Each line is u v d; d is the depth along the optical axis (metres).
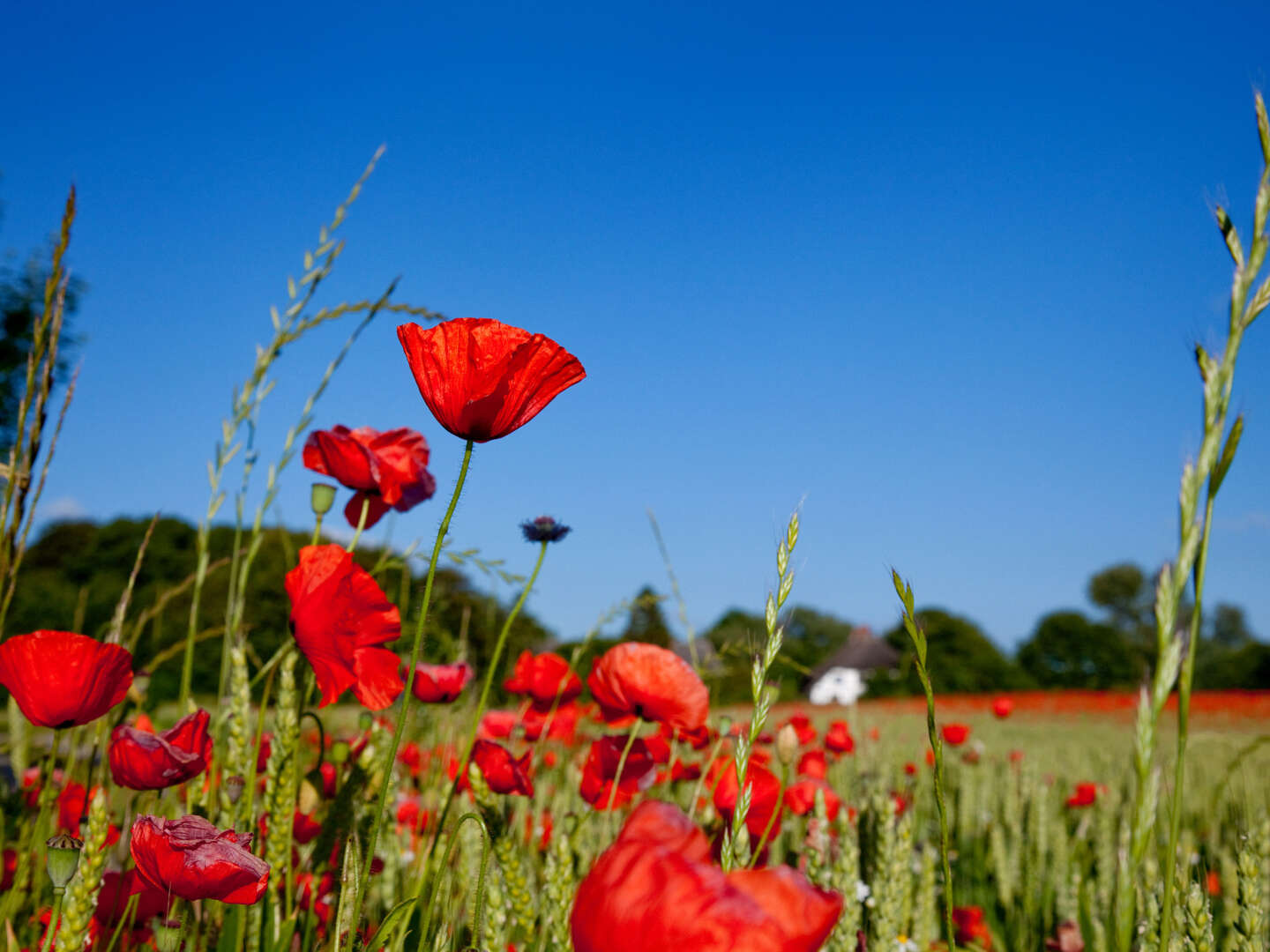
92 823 1.17
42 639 1.37
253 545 1.94
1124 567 56.00
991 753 7.42
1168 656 0.72
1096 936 2.37
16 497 1.60
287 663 1.56
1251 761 4.47
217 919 1.63
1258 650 43.69
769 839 1.98
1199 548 0.71
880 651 53.12
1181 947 1.39
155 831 1.18
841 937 1.76
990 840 4.29
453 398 1.13
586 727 3.64
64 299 1.66
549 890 1.37
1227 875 1.97
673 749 1.98
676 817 0.74
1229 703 17.33
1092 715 17.42
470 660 2.93
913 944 2.44
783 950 0.65
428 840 1.91
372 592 1.40
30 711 1.41
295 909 1.66
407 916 1.35
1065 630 54.66
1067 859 3.32
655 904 0.66
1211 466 0.70
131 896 1.50
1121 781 4.74
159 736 1.50
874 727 6.27
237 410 1.92
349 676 1.42
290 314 1.94
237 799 1.63
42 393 1.61
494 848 1.50
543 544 1.63
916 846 4.07
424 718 2.87
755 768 1.91
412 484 1.97
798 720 4.18
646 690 1.92
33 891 1.71
